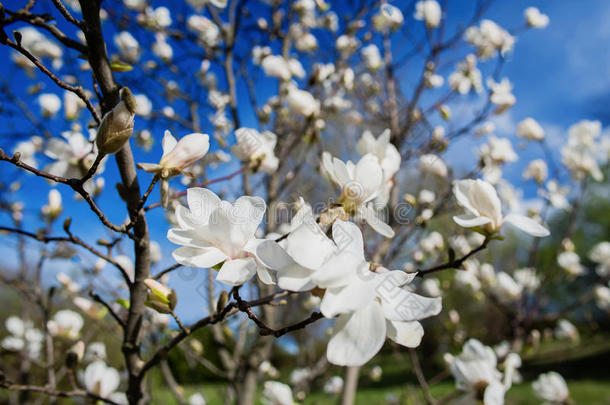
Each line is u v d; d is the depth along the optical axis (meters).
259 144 0.49
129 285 0.39
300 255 0.25
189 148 0.32
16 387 0.39
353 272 0.25
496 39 0.95
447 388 1.86
